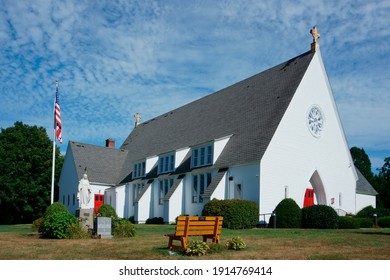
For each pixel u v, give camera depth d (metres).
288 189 33.00
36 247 16.30
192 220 14.58
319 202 36.94
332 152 37.44
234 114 40.59
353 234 21.92
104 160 55.03
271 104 36.34
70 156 54.12
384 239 18.81
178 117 53.03
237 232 23.69
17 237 21.28
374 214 35.47
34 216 58.97
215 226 15.68
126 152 58.22
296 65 38.06
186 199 38.44
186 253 13.90
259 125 35.19
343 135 38.59
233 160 34.19
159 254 14.07
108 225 21.00
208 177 36.12
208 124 43.53
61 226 20.56
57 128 39.06
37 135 59.03
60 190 56.88
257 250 14.96
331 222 29.42
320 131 36.50
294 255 13.66
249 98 40.84
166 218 38.19
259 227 30.31
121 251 14.87
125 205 49.06
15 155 55.66
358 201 45.06
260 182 31.12
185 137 45.53
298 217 29.97
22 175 56.22
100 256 13.74
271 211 31.48
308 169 34.94
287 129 33.69
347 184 38.50
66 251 15.03
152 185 44.22
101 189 51.88
